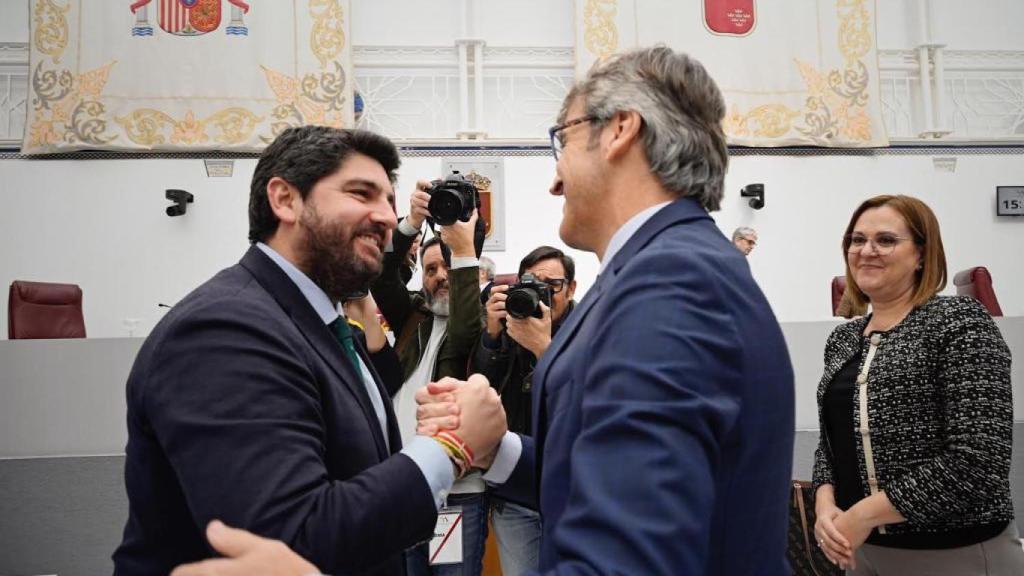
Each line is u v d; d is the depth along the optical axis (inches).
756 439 37.7
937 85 300.4
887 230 81.5
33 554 147.5
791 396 40.5
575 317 44.2
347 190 53.2
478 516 107.2
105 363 152.1
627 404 33.9
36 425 149.7
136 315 259.4
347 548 41.4
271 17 267.4
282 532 40.3
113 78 260.2
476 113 286.4
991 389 71.4
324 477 43.3
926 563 73.6
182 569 32.5
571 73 298.7
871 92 283.6
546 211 279.9
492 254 276.4
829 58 283.6
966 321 74.9
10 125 274.7
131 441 47.9
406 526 44.4
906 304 82.6
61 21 259.6
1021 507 159.9
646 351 35.0
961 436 70.9
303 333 50.8
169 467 47.1
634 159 45.0
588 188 46.3
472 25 291.7
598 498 32.3
